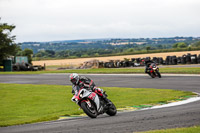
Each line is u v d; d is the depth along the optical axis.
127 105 38.78
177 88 57.09
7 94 60.41
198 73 80.69
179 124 23.67
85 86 29.28
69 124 27.16
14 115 37.84
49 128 25.75
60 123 28.20
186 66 117.81
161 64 143.25
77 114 34.16
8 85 79.81
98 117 30.91
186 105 35.44
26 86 75.06
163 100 41.28
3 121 33.03
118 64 156.50
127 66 153.88
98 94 30.09
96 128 24.25
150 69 78.44
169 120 25.58
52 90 64.12
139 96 48.88
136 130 22.53
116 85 69.06
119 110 34.81
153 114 29.50
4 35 184.75
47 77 104.62
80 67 168.12
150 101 40.97
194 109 30.95
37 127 26.83
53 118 31.59
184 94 47.12
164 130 20.97
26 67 176.00
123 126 24.36
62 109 40.09
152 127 23.25
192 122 24.11
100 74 104.25
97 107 29.58
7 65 183.50
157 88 59.06
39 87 71.38
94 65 165.50
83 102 29.30
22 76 115.31
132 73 97.44
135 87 63.09
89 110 29.23
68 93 58.06
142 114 30.09
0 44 182.88
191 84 61.56
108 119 28.53
